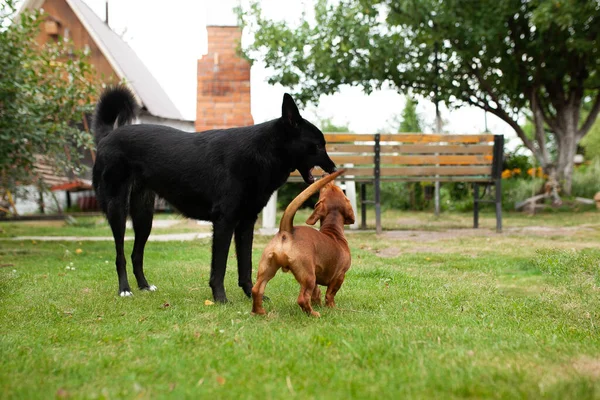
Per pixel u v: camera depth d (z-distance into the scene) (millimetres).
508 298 4324
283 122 4375
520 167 19750
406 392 2217
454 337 3070
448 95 16141
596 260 5570
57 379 2463
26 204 18328
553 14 12523
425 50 15938
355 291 4699
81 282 5348
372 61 15727
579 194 17188
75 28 20562
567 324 3486
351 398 2154
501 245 7855
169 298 4527
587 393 2170
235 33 13438
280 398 2154
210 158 4469
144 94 22719
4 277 5387
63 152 8867
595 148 26969
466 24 14391
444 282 5086
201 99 13430
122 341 3148
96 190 5020
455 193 19109
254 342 2984
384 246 8094
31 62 8281
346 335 3129
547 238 8703
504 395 2168
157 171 4664
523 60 16375
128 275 5738
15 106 7656
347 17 15516
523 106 17734
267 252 3684
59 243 9188
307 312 3703
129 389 2291
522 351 2805
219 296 4336
